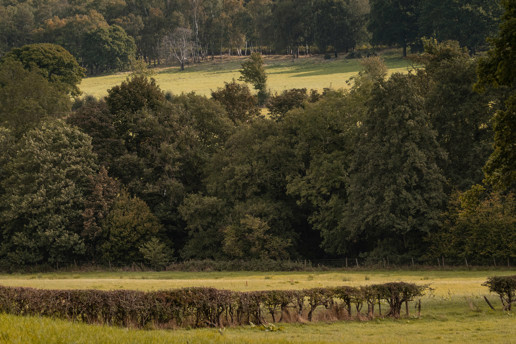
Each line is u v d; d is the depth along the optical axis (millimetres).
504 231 64938
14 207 82625
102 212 84375
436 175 69062
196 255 83812
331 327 25391
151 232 84312
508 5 29078
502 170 31703
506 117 30438
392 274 60531
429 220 68375
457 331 23891
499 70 28953
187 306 24484
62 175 84875
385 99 72062
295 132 87312
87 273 76500
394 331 24156
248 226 77312
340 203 77312
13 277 71438
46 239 81812
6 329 16234
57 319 21062
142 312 23688
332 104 84062
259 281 51625
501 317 27969
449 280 49938
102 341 15781
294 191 80812
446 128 73812
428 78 85625
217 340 17625
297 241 86625
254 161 84188
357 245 82562
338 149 84125
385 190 69812
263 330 24125
